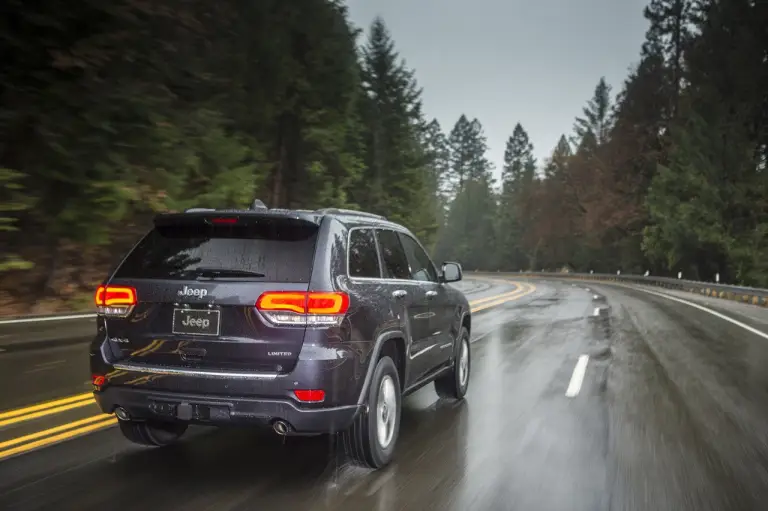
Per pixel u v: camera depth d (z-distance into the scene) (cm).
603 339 1229
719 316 1777
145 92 1712
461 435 571
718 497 430
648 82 5522
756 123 4478
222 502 409
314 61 2819
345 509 401
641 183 5566
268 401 418
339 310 433
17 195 1440
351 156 3206
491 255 10488
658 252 4656
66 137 1545
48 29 1505
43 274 1706
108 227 1742
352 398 440
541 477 464
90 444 526
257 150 2542
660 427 604
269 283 430
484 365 934
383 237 557
